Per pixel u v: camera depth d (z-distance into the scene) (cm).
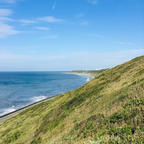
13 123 3177
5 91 9181
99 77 3469
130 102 1222
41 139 1783
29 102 6322
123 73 2850
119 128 954
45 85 12312
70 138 1259
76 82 14788
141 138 739
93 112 1583
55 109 2595
